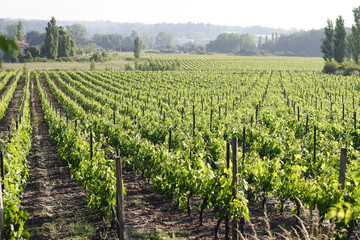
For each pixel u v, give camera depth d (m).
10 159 9.62
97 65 86.44
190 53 184.25
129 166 12.88
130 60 106.62
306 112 21.25
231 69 82.56
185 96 33.84
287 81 45.50
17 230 6.14
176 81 49.03
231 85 44.09
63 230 7.85
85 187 9.80
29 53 93.75
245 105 26.23
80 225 8.01
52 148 16.95
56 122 17.28
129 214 8.77
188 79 50.00
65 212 8.97
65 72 60.50
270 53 178.75
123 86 43.31
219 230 7.82
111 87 41.22
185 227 8.00
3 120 25.02
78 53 146.62
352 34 56.50
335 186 6.88
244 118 18.58
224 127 15.62
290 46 182.75
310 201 7.29
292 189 7.84
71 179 11.98
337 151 11.75
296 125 17.77
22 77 57.28
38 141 18.50
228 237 7.14
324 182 7.58
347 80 44.41
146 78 52.06
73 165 11.80
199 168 9.01
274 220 8.27
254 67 88.88
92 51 155.88
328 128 15.92
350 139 14.71
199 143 12.65
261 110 22.19
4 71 63.84
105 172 8.02
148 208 9.18
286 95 34.47
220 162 8.65
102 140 14.92
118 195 6.27
